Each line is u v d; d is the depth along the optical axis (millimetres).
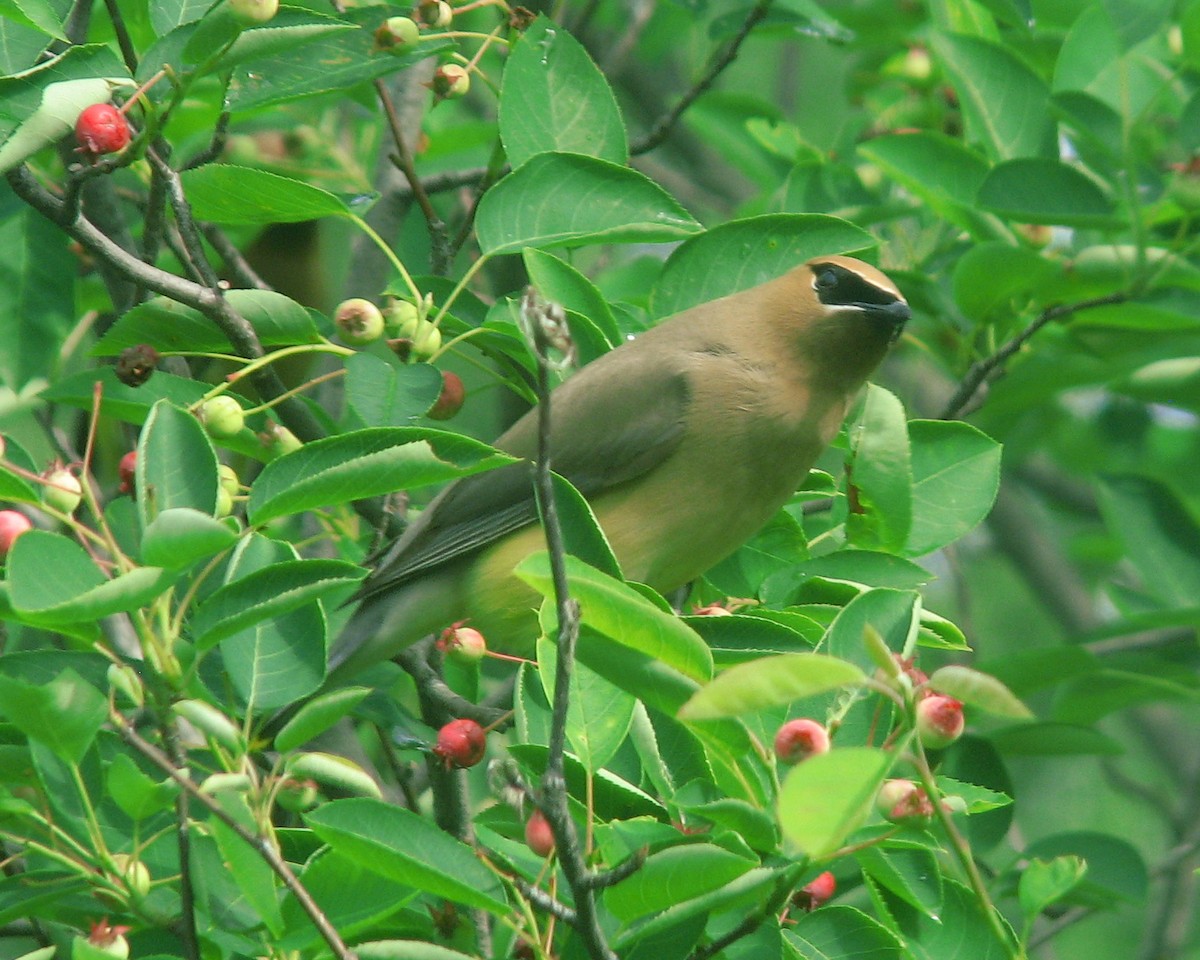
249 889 6012
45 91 7359
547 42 9211
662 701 5875
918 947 6879
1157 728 16484
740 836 5914
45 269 9898
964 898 6914
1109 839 9391
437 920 6930
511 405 12281
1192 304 10695
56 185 10156
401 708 8789
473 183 11188
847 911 6629
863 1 14352
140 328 8523
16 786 7145
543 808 5484
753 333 9484
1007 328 11312
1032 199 10125
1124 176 10797
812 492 9828
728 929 6441
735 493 9461
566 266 8961
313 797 6797
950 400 10617
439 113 13953
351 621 9539
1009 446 14625
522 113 9102
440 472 6484
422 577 9586
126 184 12141
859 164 12555
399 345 8586
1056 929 9914
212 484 6531
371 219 10914
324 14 7809
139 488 6363
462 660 8328
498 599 9555
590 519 6531
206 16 7281
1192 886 12625
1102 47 10844
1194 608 10336
